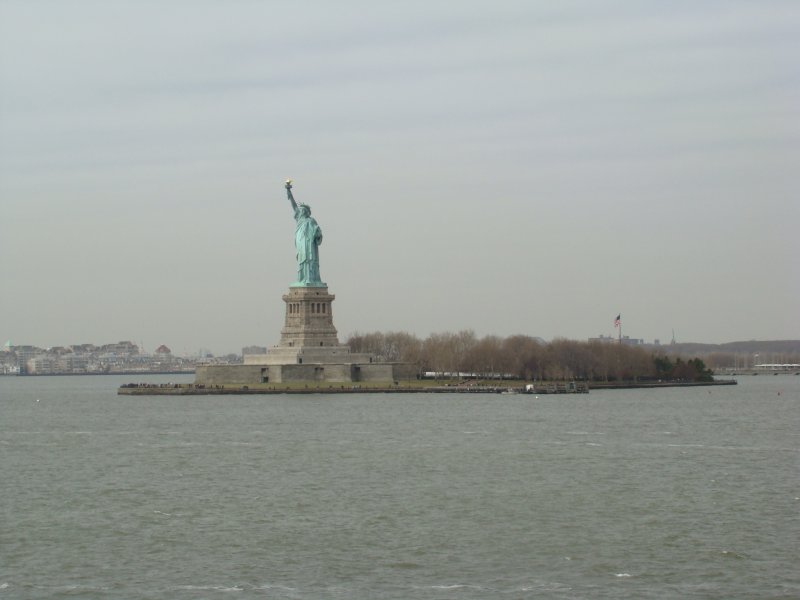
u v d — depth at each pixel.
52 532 142.50
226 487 175.62
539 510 153.75
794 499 160.38
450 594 115.38
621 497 163.12
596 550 131.12
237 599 114.31
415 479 181.75
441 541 135.88
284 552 131.38
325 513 152.75
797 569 122.75
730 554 128.25
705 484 174.38
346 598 114.19
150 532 142.00
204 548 133.62
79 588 118.06
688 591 115.69
